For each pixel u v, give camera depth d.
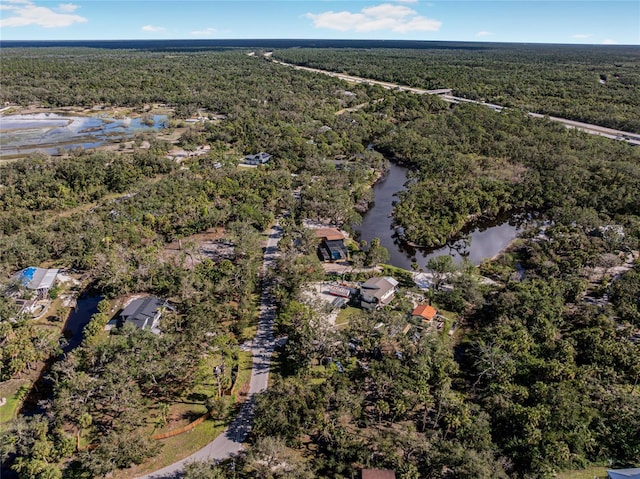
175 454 53.56
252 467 50.59
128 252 92.00
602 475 50.47
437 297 84.75
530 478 47.84
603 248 99.94
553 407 55.84
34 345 68.38
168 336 67.50
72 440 52.75
